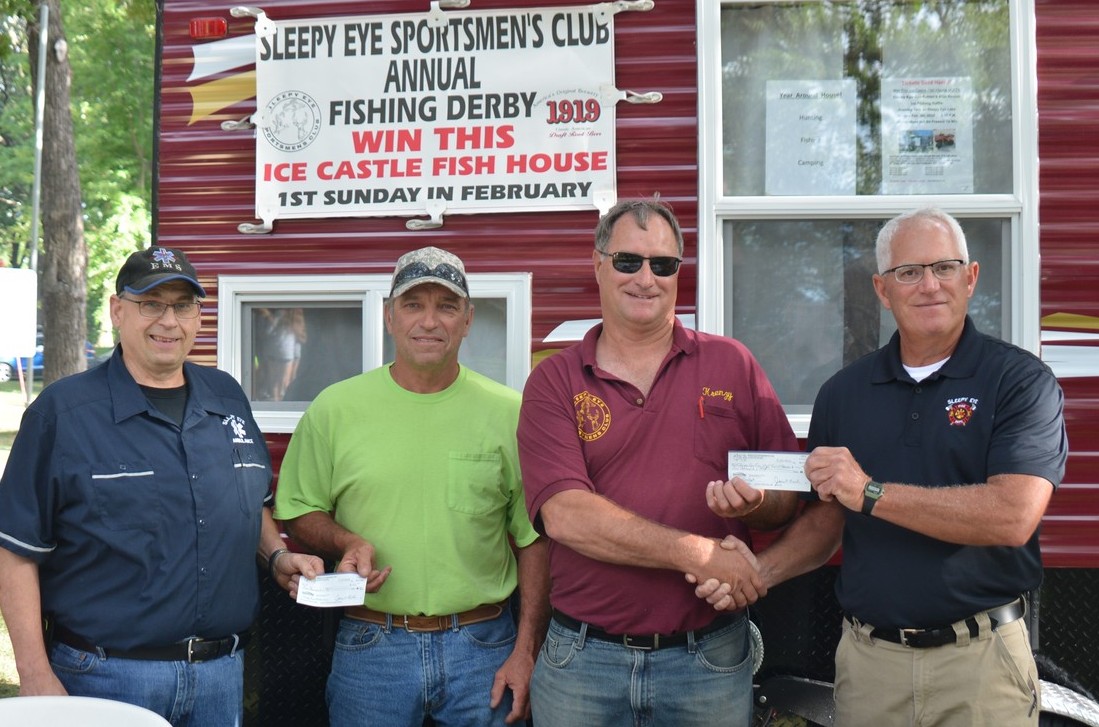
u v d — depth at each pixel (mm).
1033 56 2934
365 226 3139
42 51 9367
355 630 2775
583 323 3070
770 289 3051
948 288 2373
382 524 2746
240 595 2568
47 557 2461
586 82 3055
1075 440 2898
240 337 3209
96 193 18562
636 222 2537
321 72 3145
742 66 3059
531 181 3074
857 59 3025
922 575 2342
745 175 3049
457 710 2711
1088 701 2684
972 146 2992
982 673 2314
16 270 7801
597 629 2488
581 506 2422
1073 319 2922
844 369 2604
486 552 2779
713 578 2371
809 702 2906
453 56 3096
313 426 2852
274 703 3152
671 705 2471
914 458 2395
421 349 2736
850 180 3023
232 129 3182
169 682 2434
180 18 3193
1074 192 2926
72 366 9688
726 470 2518
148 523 2434
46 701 1990
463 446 2775
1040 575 2410
